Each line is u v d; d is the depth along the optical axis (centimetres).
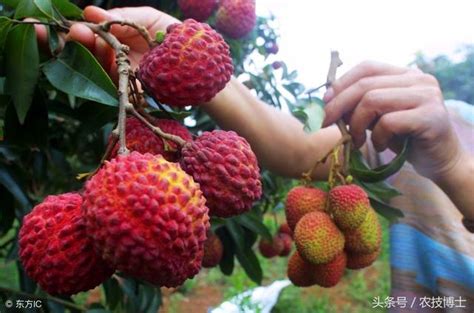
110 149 19
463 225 37
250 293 72
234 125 38
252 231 54
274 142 40
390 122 30
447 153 32
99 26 23
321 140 43
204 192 21
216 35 24
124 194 17
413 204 41
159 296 52
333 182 32
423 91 30
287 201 33
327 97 33
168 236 17
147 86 23
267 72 59
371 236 31
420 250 40
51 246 19
